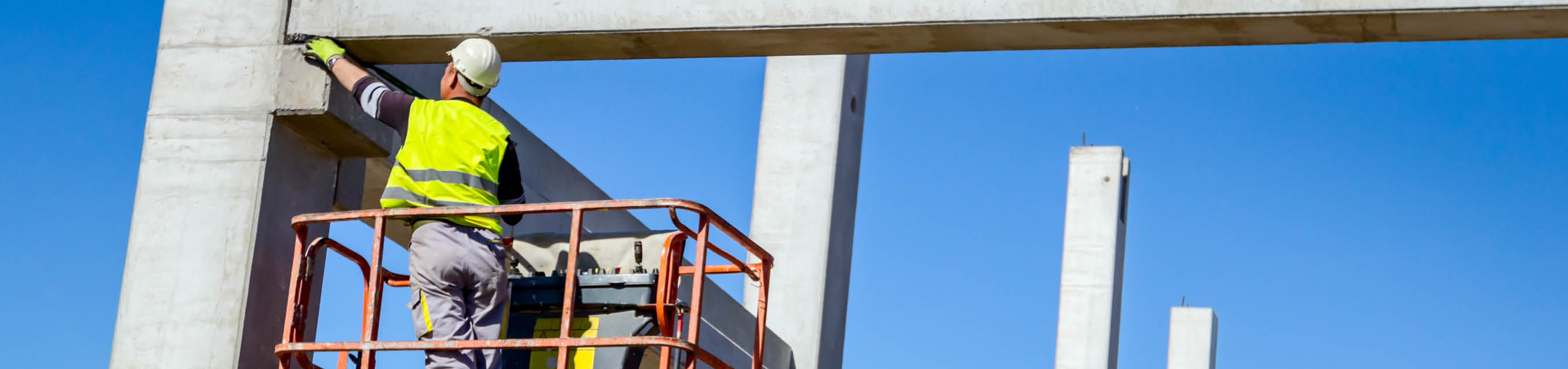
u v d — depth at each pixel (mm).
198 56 6625
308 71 6465
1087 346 15078
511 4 6297
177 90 6605
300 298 5762
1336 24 5688
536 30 6242
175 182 6496
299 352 5629
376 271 5516
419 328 5543
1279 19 5676
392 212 5520
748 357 11156
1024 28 5938
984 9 5910
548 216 10984
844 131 12148
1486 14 5484
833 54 6348
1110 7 5812
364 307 6188
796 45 6250
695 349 5223
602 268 6445
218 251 6363
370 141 6754
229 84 6551
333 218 5672
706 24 6113
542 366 5992
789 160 12000
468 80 5902
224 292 6309
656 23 6152
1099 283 15234
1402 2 5543
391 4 6414
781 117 12125
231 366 6203
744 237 5609
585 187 11750
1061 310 15289
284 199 6555
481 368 5520
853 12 6012
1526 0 5418
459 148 5637
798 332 11602
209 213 6422
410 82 7148
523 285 6129
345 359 5488
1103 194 15539
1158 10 5766
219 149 6488
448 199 5562
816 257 11719
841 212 12086
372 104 5930
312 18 6504
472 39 6164
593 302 6004
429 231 5512
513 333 6117
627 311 5984
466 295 5641
